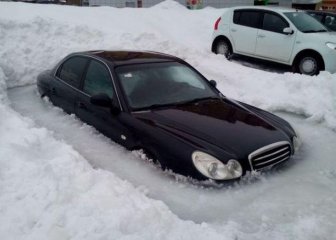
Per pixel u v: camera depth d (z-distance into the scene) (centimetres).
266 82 836
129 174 430
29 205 339
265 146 418
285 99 742
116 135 493
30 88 850
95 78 548
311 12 1275
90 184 381
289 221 355
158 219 331
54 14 1354
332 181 437
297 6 2020
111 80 506
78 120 589
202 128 429
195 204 376
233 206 374
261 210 370
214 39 1187
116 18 1455
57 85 640
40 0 2558
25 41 1018
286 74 861
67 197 351
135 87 497
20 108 687
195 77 558
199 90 532
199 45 1263
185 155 398
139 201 360
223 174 386
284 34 1010
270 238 329
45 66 966
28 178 384
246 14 1102
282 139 446
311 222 352
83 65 586
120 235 305
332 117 653
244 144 411
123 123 473
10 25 1055
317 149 541
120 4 2267
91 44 1068
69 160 431
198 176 389
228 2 2195
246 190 398
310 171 461
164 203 370
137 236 304
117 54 577
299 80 792
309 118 669
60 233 303
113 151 489
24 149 450
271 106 730
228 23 1140
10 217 323
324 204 385
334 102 702
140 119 458
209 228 330
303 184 426
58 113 638
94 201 349
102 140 523
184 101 500
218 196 386
